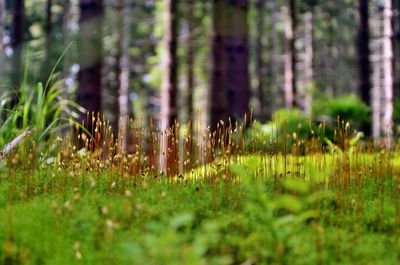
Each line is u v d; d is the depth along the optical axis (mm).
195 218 2705
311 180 3215
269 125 7023
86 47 6461
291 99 15266
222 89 6926
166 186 3297
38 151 3973
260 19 18797
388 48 11836
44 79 9062
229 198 2959
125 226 2574
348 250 2350
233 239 2391
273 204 2246
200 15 15992
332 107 9438
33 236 2512
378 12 21219
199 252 1900
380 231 2637
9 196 3055
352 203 2932
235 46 6961
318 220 2750
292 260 2266
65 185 3324
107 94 19469
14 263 2355
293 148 3533
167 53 7789
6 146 3846
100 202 2910
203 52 18688
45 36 11773
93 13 6504
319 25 23641
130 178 3336
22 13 10250
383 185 3488
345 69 25766
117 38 15445
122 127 3498
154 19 18047
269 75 24438
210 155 3510
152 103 24203
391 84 11758
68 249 2404
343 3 21719
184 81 23562
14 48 10039
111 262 2229
